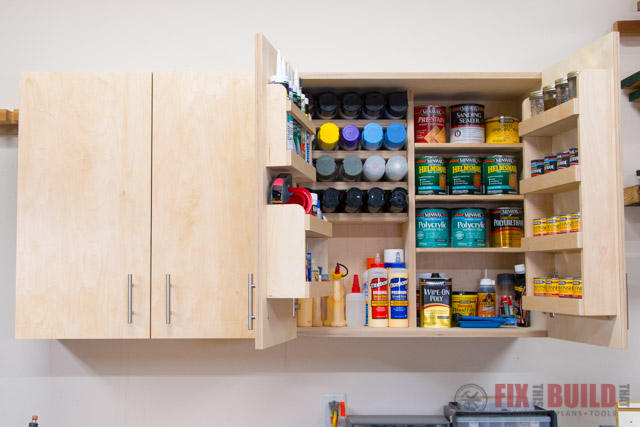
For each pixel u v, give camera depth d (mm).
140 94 2039
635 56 2375
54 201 2020
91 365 2318
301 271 1632
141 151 2025
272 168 1703
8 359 2324
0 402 2312
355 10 2416
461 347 2320
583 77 1794
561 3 2398
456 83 2172
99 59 2404
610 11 2391
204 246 1998
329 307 2172
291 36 2406
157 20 2410
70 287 1998
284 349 2316
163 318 1984
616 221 1769
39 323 1993
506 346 2320
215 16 2410
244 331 1974
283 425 2297
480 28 2404
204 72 2041
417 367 2312
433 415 2289
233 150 2020
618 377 2303
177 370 2316
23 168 2031
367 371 2311
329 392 2307
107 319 1988
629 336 2305
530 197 2117
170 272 1994
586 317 1891
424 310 2131
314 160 2174
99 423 2305
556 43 2391
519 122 2223
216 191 2010
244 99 2031
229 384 2311
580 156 1782
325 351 2316
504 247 2166
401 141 2156
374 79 2109
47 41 2404
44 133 2035
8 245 2344
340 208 2182
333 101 2152
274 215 1657
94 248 2008
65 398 2309
